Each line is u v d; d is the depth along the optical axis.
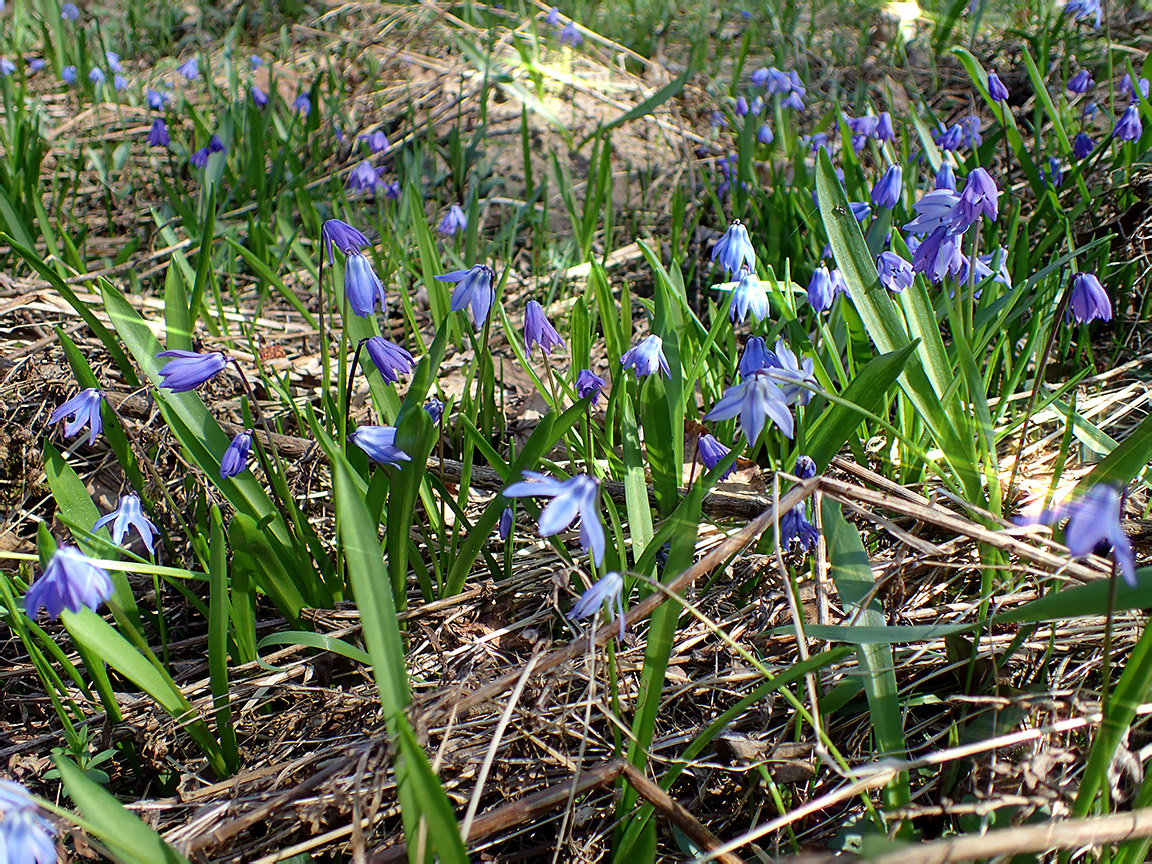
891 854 0.16
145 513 0.31
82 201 0.71
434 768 0.22
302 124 0.79
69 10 1.09
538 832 0.25
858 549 0.26
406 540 0.29
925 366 0.32
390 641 0.20
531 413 0.43
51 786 0.26
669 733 0.26
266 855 0.23
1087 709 0.22
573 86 0.82
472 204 0.55
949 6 1.00
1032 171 0.50
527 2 1.10
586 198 0.57
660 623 0.23
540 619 0.30
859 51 0.96
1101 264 0.46
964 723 0.25
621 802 0.23
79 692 0.29
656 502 0.34
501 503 0.29
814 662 0.21
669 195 0.69
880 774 0.22
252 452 0.35
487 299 0.31
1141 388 0.41
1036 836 0.17
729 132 0.80
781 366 0.29
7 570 0.32
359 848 0.21
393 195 0.65
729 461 0.28
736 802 0.25
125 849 0.19
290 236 0.60
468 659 0.29
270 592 0.28
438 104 0.81
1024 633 0.25
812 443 0.29
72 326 0.45
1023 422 0.35
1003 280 0.38
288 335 0.50
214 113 0.84
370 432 0.26
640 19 1.10
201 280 0.39
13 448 0.36
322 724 0.27
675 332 0.34
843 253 0.32
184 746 0.27
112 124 0.87
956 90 0.84
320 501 0.36
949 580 0.30
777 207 0.52
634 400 0.36
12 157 0.62
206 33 1.14
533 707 0.24
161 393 0.29
